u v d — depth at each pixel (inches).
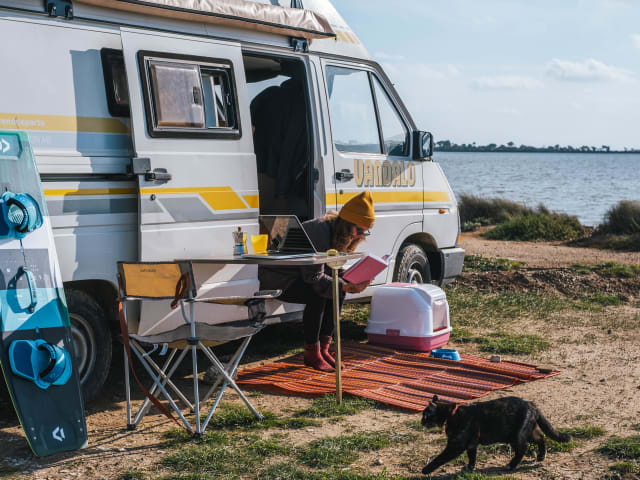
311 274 213.9
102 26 194.9
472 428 150.5
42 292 171.8
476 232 769.6
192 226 207.2
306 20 249.3
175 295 168.7
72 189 185.0
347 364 240.2
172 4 202.4
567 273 439.8
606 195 2153.1
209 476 146.7
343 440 167.9
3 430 176.2
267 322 238.7
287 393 212.1
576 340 291.6
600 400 208.4
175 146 202.2
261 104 274.5
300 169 265.0
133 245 198.1
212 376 222.7
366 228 225.8
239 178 220.5
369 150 282.0
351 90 277.0
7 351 161.3
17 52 177.0
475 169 5511.8
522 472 154.2
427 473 150.9
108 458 158.9
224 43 220.2
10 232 169.8
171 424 183.0
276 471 148.9
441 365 239.1
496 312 343.0
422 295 262.8
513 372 229.3
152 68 197.9
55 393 165.8
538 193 2250.2
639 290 409.1
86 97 189.6
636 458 159.8
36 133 179.0
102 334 195.9
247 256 205.6
